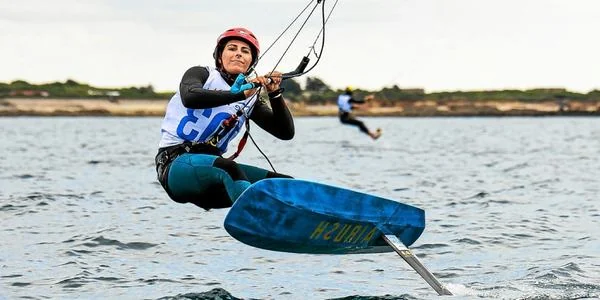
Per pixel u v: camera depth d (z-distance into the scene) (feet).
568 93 560.20
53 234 57.98
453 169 117.29
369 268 48.11
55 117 547.08
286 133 39.22
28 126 336.90
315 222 36.19
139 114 562.66
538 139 225.35
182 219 64.80
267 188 34.99
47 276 45.55
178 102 38.17
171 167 37.42
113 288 43.11
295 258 50.70
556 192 85.87
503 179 101.14
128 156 144.15
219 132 38.09
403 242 39.17
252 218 35.12
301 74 38.37
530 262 49.01
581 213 69.21
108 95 564.30
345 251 38.22
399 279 45.34
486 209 72.02
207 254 51.83
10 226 61.26
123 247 53.78
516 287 42.65
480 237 57.41
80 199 77.00
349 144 197.26
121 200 76.43
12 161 129.90
